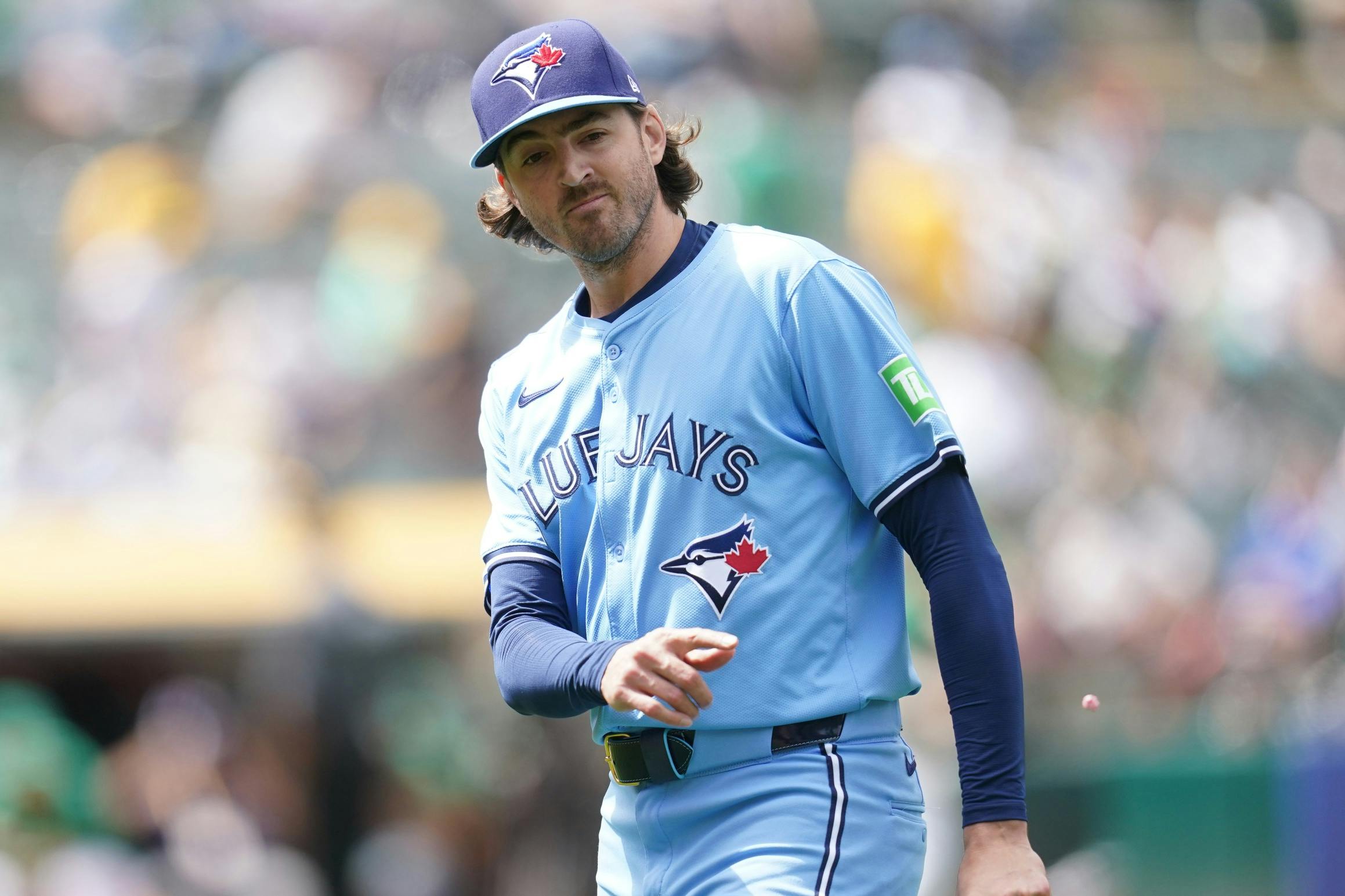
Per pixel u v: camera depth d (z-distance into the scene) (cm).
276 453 2945
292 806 2675
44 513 2847
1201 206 4194
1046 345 3622
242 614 2712
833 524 881
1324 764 2608
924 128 3916
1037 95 4516
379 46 3766
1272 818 2628
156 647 2753
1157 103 4816
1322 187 4456
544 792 2680
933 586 848
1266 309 3925
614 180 873
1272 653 2962
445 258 3362
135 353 3155
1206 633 3036
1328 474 3297
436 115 3709
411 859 2664
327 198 3522
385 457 3016
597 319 926
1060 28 4894
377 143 3638
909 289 3534
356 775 2703
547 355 940
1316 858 2583
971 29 4466
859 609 887
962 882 816
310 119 3600
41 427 3020
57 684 2723
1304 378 3872
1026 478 3175
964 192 3703
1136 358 3712
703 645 795
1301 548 3153
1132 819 2589
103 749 2745
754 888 857
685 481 876
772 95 4006
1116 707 2861
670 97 3772
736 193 3581
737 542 870
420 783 2723
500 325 3266
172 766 2605
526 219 989
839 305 877
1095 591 3062
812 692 870
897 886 883
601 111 868
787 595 870
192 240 3478
